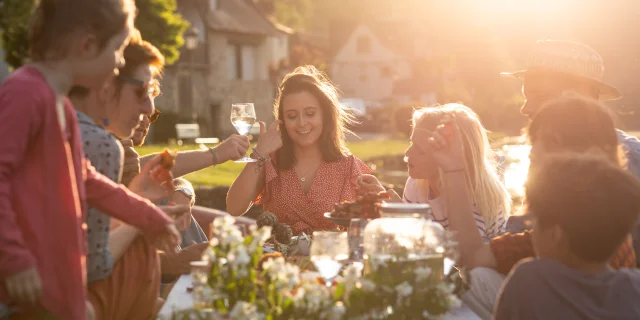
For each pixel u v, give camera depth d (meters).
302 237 3.50
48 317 2.10
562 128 2.65
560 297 2.12
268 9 53.53
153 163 2.93
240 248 2.10
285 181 4.35
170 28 25.28
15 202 2.14
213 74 35.12
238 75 37.00
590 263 2.14
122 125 2.99
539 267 2.16
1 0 19.77
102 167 2.62
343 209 3.26
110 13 2.28
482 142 3.40
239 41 36.69
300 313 2.02
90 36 2.26
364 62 67.81
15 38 19.48
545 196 2.13
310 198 4.32
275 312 2.04
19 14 19.30
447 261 2.29
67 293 2.18
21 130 2.11
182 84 33.38
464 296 2.86
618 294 2.14
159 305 3.14
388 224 2.30
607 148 2.65
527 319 2.14
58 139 2.19
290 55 41.66
